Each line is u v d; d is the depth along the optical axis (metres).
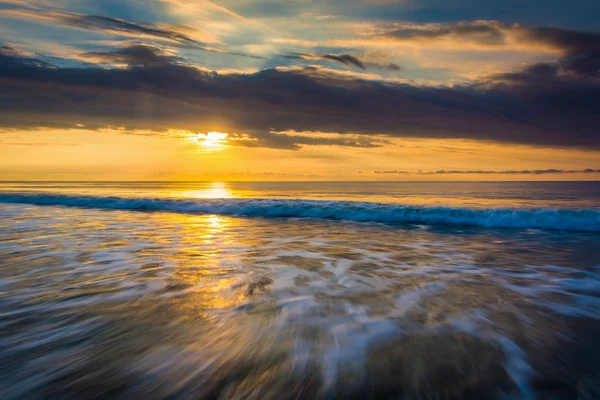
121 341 3.15
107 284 4.89
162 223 12.43
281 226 11.89
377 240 9.15
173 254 7.06
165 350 2.99
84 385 2.47
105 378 2.56
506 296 4.51
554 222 11.46
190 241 8.70
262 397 2.38
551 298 4.45
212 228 11.26
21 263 6.15
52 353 2.91
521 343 3.18
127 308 3.97
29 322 3.55
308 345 3.11
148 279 5.16
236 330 3.40
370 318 3.73
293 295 4.48
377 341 3.20
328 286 4.90
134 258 6.64
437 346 3.11
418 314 3.86
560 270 5.96
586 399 2.39
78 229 10.66
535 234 10.24
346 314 3.84
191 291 4.60
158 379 2.56
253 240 8.97
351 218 14.42
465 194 31.20
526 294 4.59
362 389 2.47
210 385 2.50
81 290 4.61
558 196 27.03
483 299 4.39
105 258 6.62
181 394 2.39
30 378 2.54
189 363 2.79
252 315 3.79
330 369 2.72
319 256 7.01
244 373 2.66
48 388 2.43
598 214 11.37
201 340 3.18
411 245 8.41
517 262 6.58
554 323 3.64
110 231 10.34
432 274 5.64
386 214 14.02
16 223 12.07
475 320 3.70
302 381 2.56
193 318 3.69
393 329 3.46
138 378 2.57
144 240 8.78
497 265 6.32
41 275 5.35
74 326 3.46
